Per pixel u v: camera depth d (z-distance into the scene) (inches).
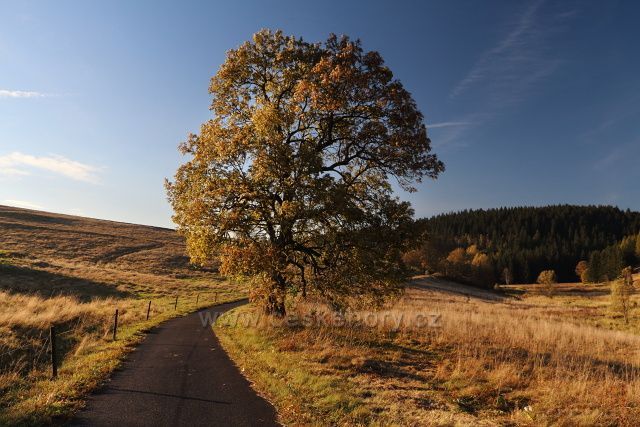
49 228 3216.0
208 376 446.0
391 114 694.5
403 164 730.2
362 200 717.3
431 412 347.6
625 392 411.8
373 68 682.2
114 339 662.5
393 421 319.0
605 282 4670.3
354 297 748.0
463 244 7391.7
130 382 413.1
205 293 1886.1
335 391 378.9
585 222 7780.5
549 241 7066.9
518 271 5831.7
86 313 830.5
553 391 404.2
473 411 370.9
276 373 446.3
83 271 1895.9
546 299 2947.8
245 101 767.7
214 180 666.8
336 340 601.0
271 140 612.7
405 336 673.6
